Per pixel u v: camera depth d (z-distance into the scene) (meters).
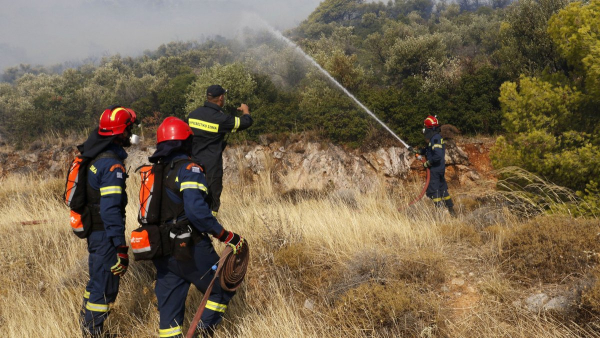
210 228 2.73
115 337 3.33
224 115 4.49
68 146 15.92
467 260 4.02
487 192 7.33
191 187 2.69
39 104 22.41
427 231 4.81
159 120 17.97
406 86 14.47
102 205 2.91
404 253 4.16
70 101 22.27
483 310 3.20
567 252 3.54
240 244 2.92
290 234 4.45
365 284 3.41
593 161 5.98
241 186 10.97
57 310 3.59
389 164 11.38
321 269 3.99
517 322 3.03
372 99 12.41
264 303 3.64
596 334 2.73
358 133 11.95
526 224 4.20
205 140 4.47
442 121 11.39
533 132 6.40
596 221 4.00
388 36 29.22
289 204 7.41
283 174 12.02
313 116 12.64
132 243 2.73
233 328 3.31
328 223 5.04
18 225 5.79
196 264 2.81
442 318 3.13
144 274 4.02
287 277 3.88
